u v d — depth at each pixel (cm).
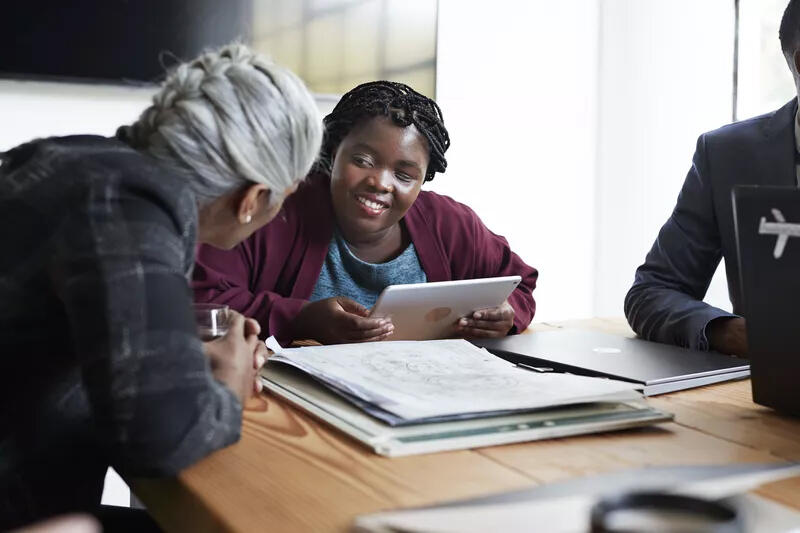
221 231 102
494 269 191
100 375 79
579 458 84
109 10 262
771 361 99
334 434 92
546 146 349
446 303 148
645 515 53
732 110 335
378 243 184
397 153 172
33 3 252
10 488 91
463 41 329
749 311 100
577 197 356
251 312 156
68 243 83
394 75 313
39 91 259
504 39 336
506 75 338
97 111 267
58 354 92
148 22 269
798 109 168
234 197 98
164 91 97
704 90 342
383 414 91
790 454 86
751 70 329
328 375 104
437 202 193
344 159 174
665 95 351
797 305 94
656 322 152
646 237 359
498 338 145
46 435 93
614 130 359
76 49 259
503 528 56
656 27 353
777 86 323
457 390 99
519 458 84
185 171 94
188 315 84
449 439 87
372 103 172
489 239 194
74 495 97
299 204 177
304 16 295
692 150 344
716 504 53
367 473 80
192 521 75
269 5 289
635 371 117
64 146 92
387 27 310
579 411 97
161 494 84
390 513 62
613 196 361
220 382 91
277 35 291
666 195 352
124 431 78
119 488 257
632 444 89
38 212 86
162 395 79
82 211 84
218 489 76
